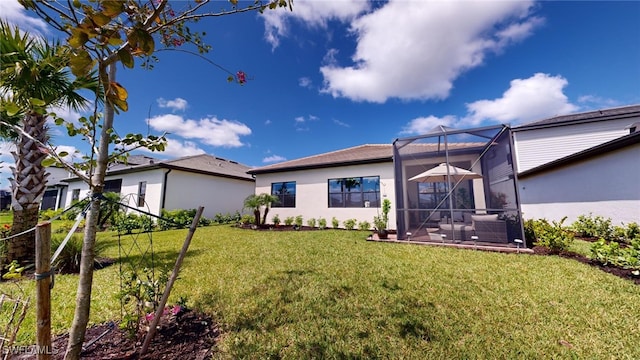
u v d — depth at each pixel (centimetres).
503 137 657
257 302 315
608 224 669
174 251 611
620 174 654
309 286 369
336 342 236
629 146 633
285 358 214
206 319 272
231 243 723
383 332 252
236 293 343
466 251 586
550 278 390
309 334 248
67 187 1911
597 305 301
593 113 1173
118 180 1457
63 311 291
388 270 445
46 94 282
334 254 571
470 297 329
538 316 280
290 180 1318
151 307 238
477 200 914
